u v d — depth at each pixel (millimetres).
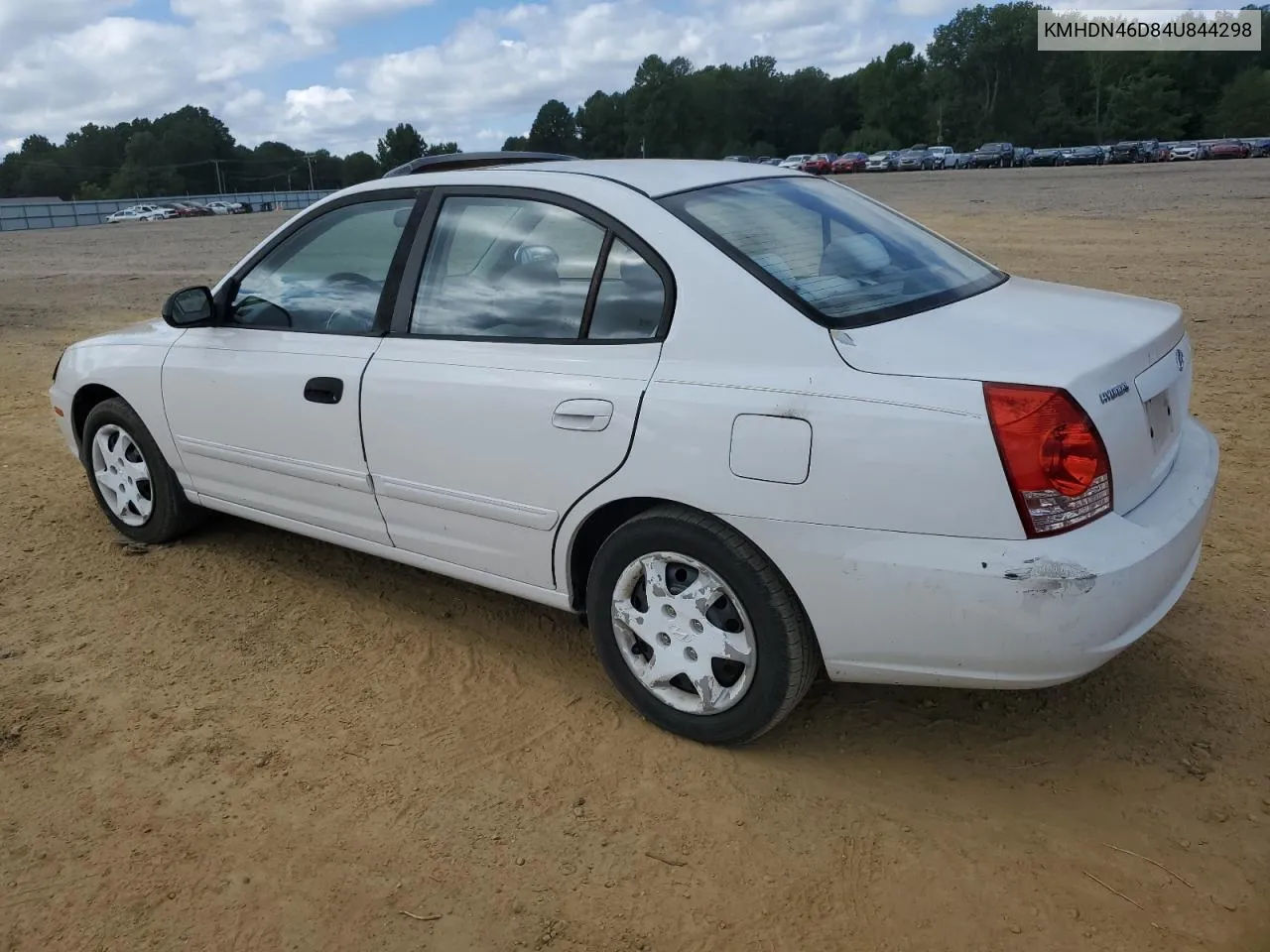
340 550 4840
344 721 3447
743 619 2992
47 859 2826
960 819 2883
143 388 4543
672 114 117125
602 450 3102
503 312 3445
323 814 2982
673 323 3049
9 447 6734
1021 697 3453
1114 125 95688
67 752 3299
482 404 3367
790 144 125438
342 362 3779
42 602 4359
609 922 2564
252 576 4578
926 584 2670
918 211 22562
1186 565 2936
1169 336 3100
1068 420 2576
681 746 3252
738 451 2850
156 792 3096
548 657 3832
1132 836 2785
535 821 2932
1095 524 2652
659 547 3090
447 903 2641
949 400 2625
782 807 2959
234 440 4227
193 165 134375
